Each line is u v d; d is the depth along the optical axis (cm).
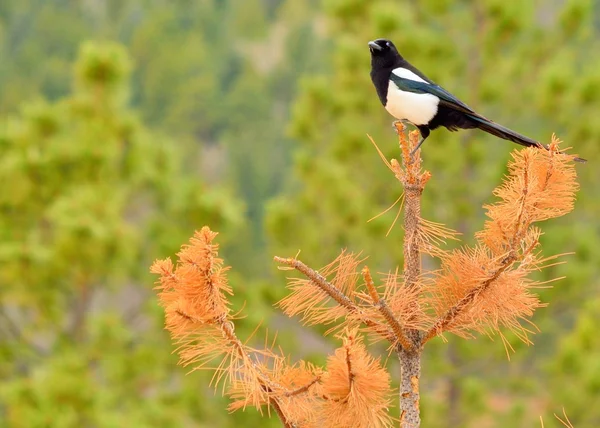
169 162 1725
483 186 1747
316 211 1708
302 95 1791
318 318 399
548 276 1583
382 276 1427
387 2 1669
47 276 1545
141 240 1678
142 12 13938
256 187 9331
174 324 383
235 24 16262
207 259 378
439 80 1641
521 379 1630
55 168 1581
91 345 1580
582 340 1425
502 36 1711
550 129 1684
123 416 1437
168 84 11475
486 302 399
